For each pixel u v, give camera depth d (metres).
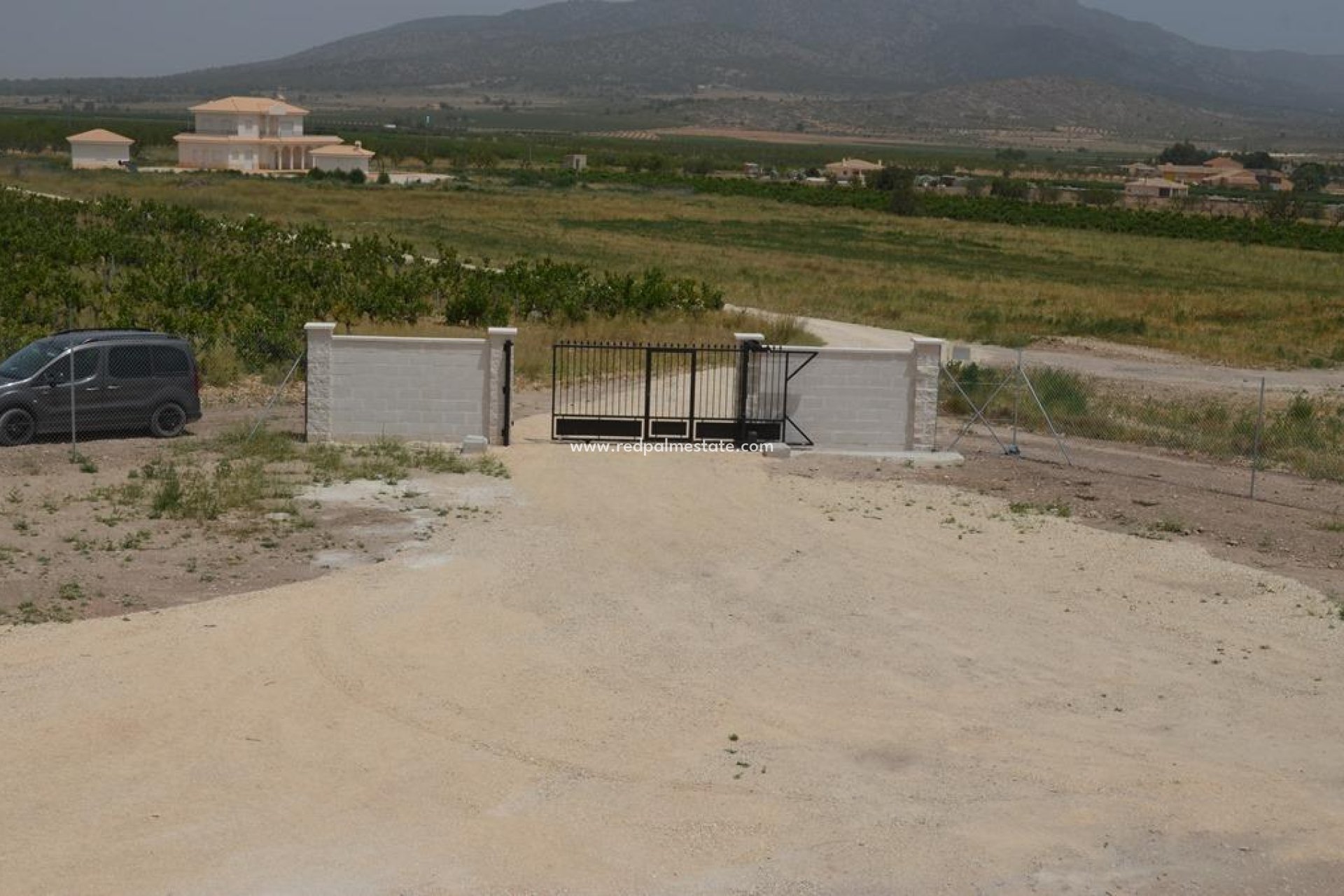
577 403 28.56
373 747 11.41
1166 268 79.19
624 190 131.38
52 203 69.19
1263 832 10.22
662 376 31.94
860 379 25.16
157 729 11.56
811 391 25.09
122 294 37.50
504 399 24.14
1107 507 21.56
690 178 146.00
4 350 29.20
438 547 17.70
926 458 24.53
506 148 188.25
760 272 63.22
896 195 118.94
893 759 11.59
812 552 18.36
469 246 68.81
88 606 14.66
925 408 25.19
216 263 46.69
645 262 64.38
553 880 9.20
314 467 21.77
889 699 13.12
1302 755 11.95
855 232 96.06
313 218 82.12
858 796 10.76
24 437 22.58
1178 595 16.92
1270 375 39.88
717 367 32.19
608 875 9.30
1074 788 11.05
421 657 13.69
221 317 35.03
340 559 16.91
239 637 13.93
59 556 16.31
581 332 38.00
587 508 20.12
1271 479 24.58
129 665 13.00
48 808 9.99
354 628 14.42
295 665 13.25
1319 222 131.25
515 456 23.41
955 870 9.48
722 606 15.88
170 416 23.83
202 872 9.11
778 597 16.31
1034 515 20.80
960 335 45.03
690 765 11.28
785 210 114.38
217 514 18.47
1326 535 20.20
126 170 117.81
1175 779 11.27
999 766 11.48
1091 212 120.50
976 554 18.50
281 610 14.86
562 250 69.06
